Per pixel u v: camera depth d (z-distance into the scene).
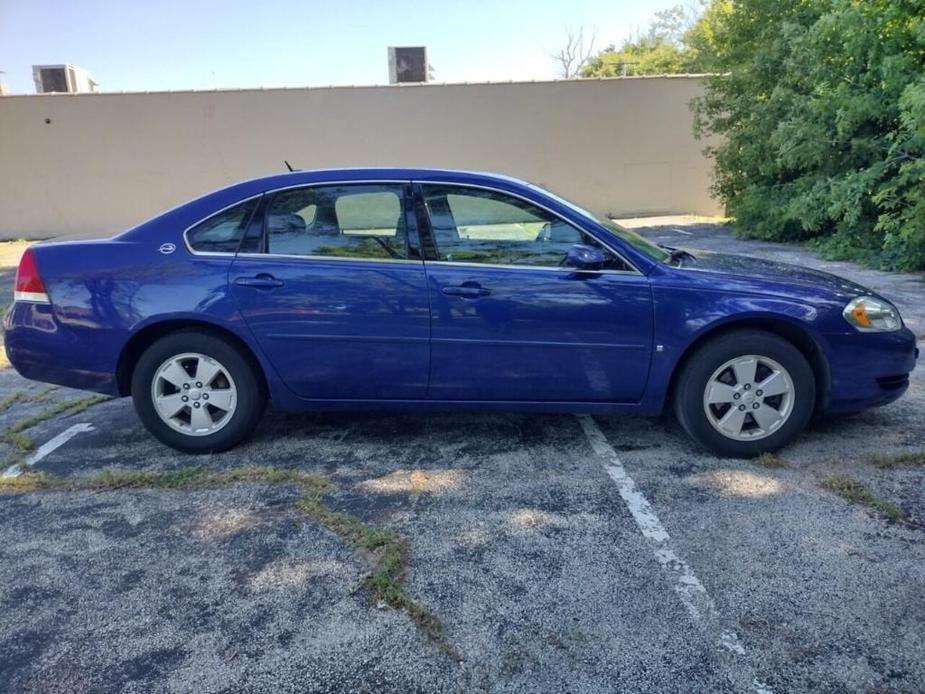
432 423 4.29
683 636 2.32
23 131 17.31
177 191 17.80
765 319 3.55
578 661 2.22
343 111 17.44
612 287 3.54
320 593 2.60
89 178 17.64
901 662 2.18
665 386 3.64
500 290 3.55
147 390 3.77
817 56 9.81
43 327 3.70
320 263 3.63
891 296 7.39
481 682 2.14
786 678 2.12
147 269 3.65
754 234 12.68
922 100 7.12
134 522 3.15
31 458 3.89
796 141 10.55
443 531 3.02
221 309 3.62
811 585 2.58
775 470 3.53
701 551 2.82
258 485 3.48
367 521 3.12
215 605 2.54
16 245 16.62
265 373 3.72
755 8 12.27
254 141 17.55
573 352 3.60
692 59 21.25
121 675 2.19
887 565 2.69
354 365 3.67
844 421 4.14
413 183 3.68
